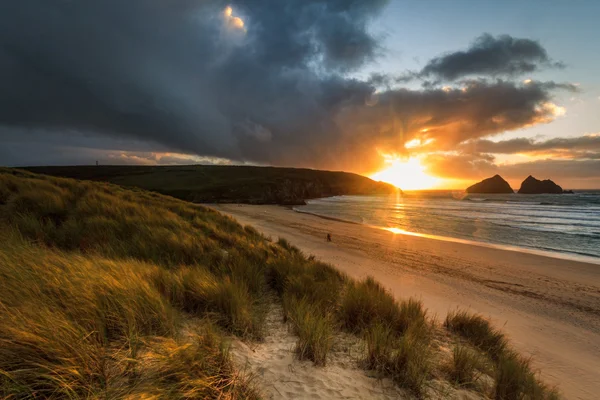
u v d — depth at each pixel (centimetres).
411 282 1145
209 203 7294
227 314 392
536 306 947
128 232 800
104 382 207
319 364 318
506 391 335
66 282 316
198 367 243
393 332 437
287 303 482
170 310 342
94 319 270
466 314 656
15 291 272
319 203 8488
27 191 945
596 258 1723
